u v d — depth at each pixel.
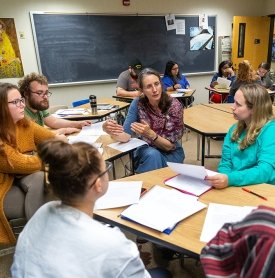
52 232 0.73
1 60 4.51
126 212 1.19
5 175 1.76
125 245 0.73
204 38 6.00
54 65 4.86
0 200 1.70
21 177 1.79
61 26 4.76
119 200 1.29
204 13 5.91
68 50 4.90
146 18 5.38
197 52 6.01
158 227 1.08
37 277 0.70
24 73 4.70
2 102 1.68
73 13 4.78
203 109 3.34
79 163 0.73
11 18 4.44
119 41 5.26
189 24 5.78
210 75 6.32
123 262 0.70
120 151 1.97
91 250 0.69
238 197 1.29
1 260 2.02
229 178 1.38
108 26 5.10
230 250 0.63
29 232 0.77
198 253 0.96
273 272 0.52
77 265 0.69
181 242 1.02
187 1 5.68
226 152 1.78
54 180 0.75
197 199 1.29
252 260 0.56
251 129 1.61
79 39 4.93
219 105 3.57
